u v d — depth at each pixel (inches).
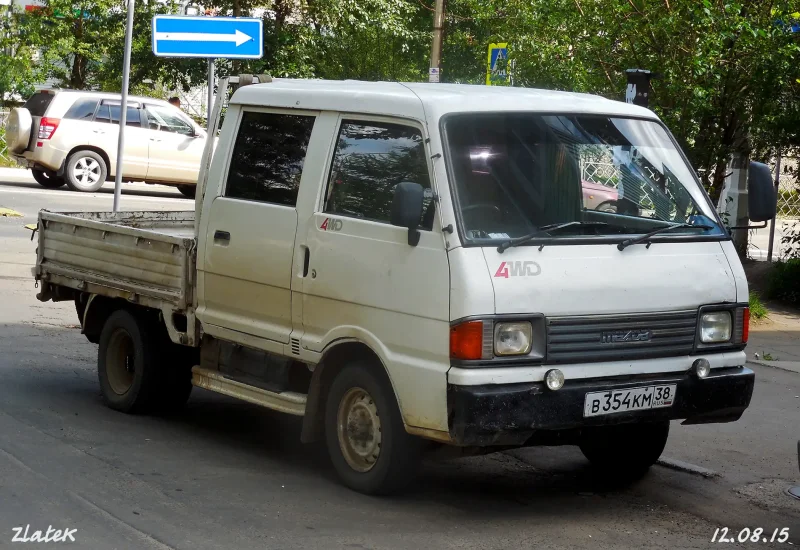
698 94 527.8
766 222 257.9
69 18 1213.1
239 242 274.1
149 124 970.1
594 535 229.6
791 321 519.5
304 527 224.1
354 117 254.2
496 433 220.1
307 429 257.8
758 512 252.7
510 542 221.8
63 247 341.7
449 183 228.2
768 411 353.4
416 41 1134.4
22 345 406.0
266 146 275.0
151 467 264.1
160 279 299.6
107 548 206.7
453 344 219.9
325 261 249.6
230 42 471.8
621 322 232.8
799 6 542.3
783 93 559.5
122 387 322.0
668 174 258.7
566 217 238.1
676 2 542.3
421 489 257.3
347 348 248.5
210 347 290.8
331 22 1095.0
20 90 1229.1
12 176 1063.0
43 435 287.6
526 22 585.0
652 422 246.4
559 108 253.0
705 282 245.8
